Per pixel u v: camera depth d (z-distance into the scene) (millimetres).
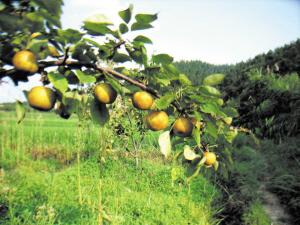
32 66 1408
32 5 1283
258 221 5414
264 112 13977
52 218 4840
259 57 24828
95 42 1446
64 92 1423
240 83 20000
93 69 1604
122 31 1555
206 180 7445
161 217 5551
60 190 6641
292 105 12438
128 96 1769
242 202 6285
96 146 9438
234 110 1859
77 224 4816
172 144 1992
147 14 1478
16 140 11891
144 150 10742
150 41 1567
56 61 1488
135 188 7484
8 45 1394
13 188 6230
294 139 10336
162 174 8430
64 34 1380
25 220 4625
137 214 5789
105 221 5102
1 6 1304
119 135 7625
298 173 7258
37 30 1330
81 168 8703
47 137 14141
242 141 11789
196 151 2018
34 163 10016
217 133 1840
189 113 1817
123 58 1627
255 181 7520
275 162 8938
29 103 1536
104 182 7297
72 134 13859
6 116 10148
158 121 1779
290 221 5707
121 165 7809
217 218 6027
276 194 6949
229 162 2035
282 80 14688
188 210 5988
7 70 1439
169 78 1667
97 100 1660
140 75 1745
